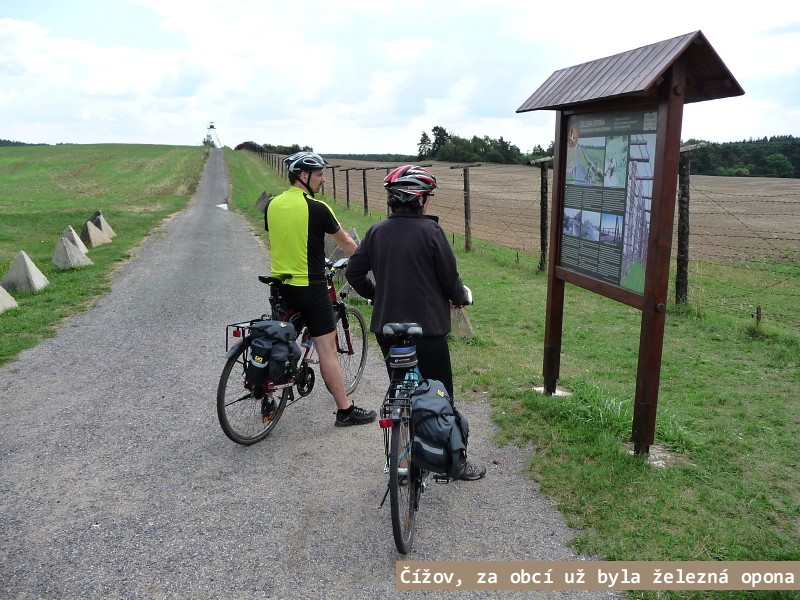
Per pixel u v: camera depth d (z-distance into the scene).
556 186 5.01
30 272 10.12
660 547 3.21
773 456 4.21
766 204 32.28
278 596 2.94
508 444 4.46
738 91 3.75
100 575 3.09
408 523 3.28
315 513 3.64
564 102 4.38
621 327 7.81
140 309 8.96
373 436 4.71
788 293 11.07
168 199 36.56
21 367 6.34
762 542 3.23
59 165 69.19
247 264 13.22
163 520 3.57
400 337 3.32
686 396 5.41
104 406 5.30
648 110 3.80
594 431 4.49
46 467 4.21
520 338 7.36
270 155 80.94
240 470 4.18
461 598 2.91
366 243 3.75
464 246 15.55
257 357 4.20
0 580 3.04
